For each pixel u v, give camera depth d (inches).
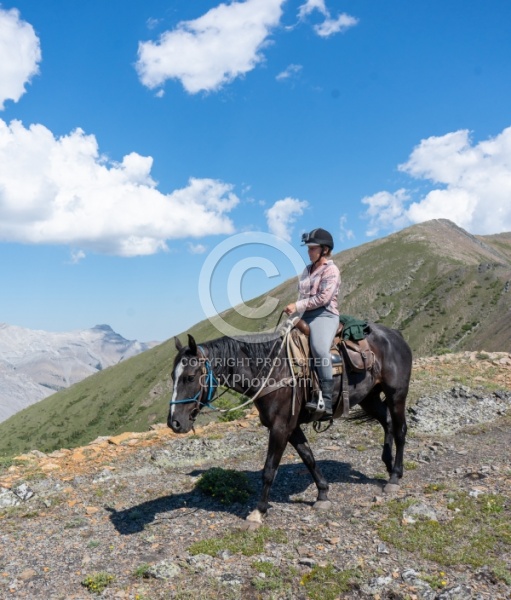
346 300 6496.1
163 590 189.0
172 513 258.2
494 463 289.6
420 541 209.3
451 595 171.9
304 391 243.3
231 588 187.2
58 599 189.0
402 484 274.5
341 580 186.7
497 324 4918.8
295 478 295.6
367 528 225.8
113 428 5270.7
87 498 284.4
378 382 269.3
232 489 269.7
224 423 430.0
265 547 214.5
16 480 312.3
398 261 6963.6
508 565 189.5
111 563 212.2
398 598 176.1
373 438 358.9
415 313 5757.9
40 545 232.2
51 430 5639.8
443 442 343.3
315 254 245.4
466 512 230.4
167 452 352.8
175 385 224.2
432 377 496.1
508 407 411.5
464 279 5999.0
